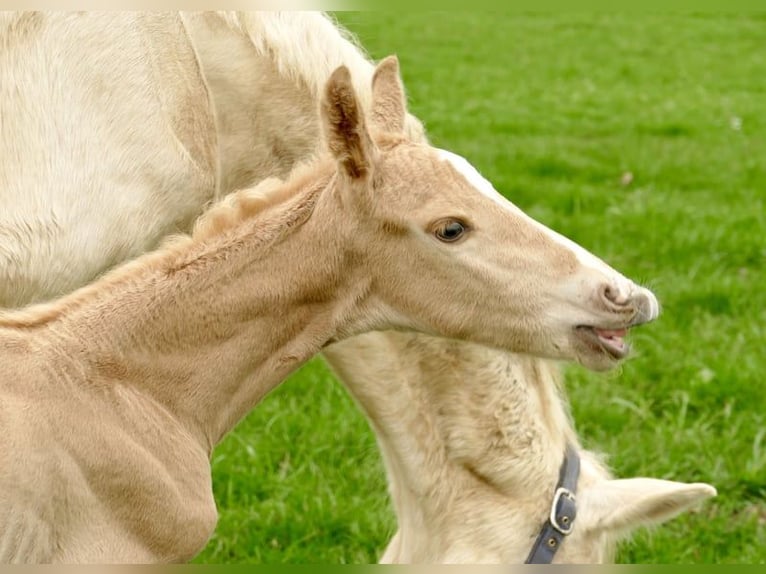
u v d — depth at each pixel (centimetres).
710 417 816
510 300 462
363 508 709
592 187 1330
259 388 476
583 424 797
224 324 465
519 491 518
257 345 471
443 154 473
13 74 488
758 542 689
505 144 1530
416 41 2325
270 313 469
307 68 550
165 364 459
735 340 909
